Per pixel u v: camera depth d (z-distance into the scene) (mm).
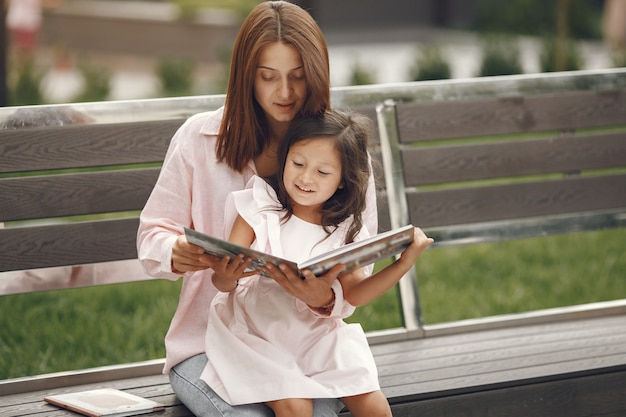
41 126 3891
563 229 4613
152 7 23281
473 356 3895
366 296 3180
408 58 19469
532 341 4070
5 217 3838
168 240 3223
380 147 4320
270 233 3215
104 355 5199
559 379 3668
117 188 3980
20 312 5746
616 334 4137
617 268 6734
